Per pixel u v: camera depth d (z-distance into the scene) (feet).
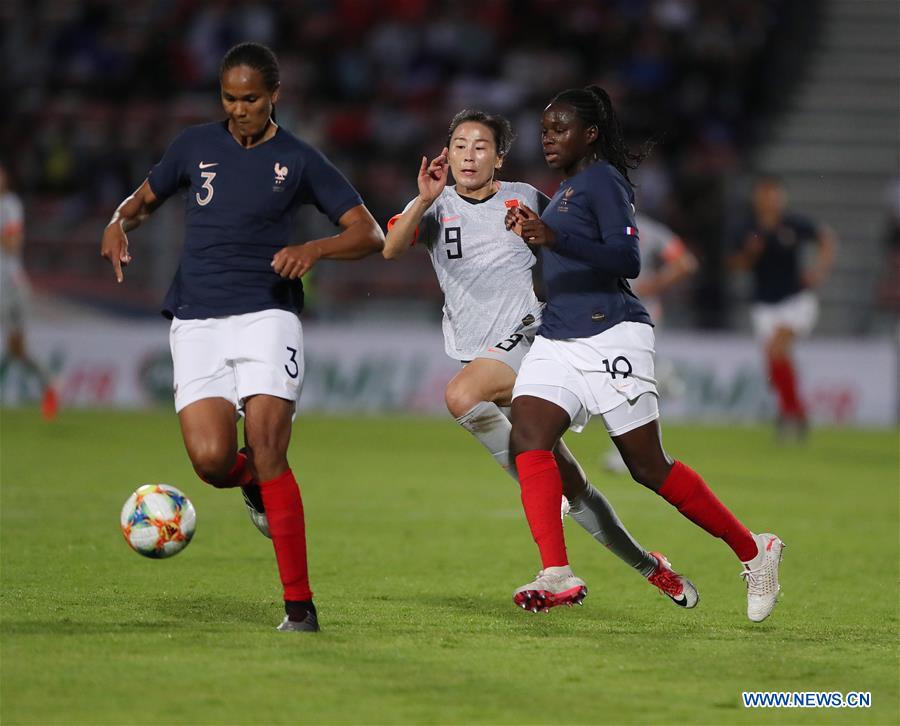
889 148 297.53
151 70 302.04
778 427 203.82
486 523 112.98
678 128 297.74
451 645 64.08
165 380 231.91
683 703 54.65
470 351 81.30
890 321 272.51
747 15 315.58
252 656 60.18
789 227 200.34
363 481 141.69
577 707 53.52
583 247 67.72
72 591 76.79
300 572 66.18
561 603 67.36
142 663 58.29
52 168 274.36
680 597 75.97
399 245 77.15
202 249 67.56
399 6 311.68
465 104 297.12
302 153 67.97
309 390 237.25
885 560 98.99
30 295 240.53
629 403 69.87
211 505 118.73
